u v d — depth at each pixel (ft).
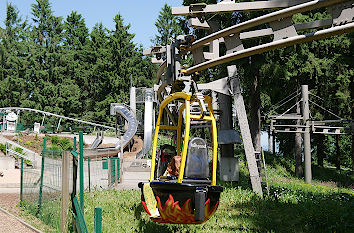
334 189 68.44
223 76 76.64
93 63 260.21
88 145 149.28
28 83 229.25
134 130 141.18
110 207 37.06
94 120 239.71
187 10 32.45
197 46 35.01
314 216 31.73
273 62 71.82
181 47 35.65
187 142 23.36
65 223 26.13
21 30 245.45
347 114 108.17
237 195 44.50
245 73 75.36
